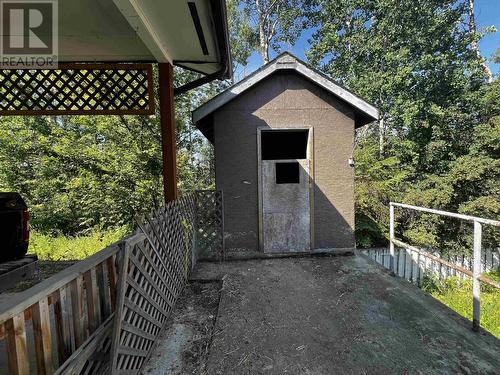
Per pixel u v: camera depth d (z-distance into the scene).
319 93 4.95
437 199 10.77
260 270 4.31
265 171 4.98
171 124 3.73
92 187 7.90
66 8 2.62
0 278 2.95
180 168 8.67
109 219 8.34
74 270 1.44
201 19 2.78
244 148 4.93
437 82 13.27
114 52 3.67
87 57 3.82
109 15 2.77
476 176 10.80
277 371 2.11
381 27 13.76
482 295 8.73
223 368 2.15
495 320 7.00
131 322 1.95
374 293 3.43
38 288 1.20
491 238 10.84
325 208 5.05
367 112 4.82
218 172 4.93
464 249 10.83
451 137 12.91
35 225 9.10
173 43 3.36
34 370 1.81
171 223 3.15
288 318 2.87
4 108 3.53
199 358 2.28
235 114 4.89
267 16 17.95
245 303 3.21
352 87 14.37
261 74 4.71
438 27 13.51
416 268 10.56
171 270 3.08
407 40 13.84
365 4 14.26
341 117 4.98
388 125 14.42
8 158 9.17
